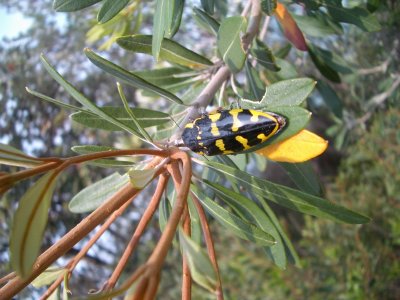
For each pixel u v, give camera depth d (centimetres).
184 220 10
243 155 17
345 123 34
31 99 53
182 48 16
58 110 54
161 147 12
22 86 53
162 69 18
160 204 15
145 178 10
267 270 50
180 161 11
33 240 8
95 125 14
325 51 21
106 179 15
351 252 46
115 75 13
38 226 9
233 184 17
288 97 13
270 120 12
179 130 14
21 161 9
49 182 9
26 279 9
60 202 54
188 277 10
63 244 9
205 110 15
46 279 12
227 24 14
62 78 11
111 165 14
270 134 12
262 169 23
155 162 11
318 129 64
